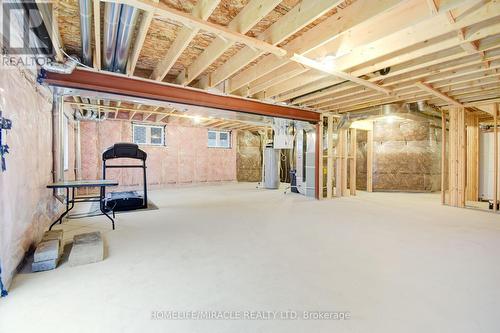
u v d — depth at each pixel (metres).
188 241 3.06
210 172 9.77
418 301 1.78
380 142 7.97
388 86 4.20
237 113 5.21
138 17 2.52
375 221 4.08
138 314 1.63
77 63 3.11
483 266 2.35
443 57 3.03
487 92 4.58
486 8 2.07
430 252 2.70
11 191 2.06
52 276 2.15
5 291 1.84
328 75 3.62
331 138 6.53
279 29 2.59
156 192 7.58
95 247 2.54
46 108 3.41
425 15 2.16
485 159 6.27
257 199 6.33
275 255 2.62
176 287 1.97
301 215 4.52
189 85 4.45
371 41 2.55
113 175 7.80
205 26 2.30
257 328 1.50
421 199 6.43
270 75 3.88
